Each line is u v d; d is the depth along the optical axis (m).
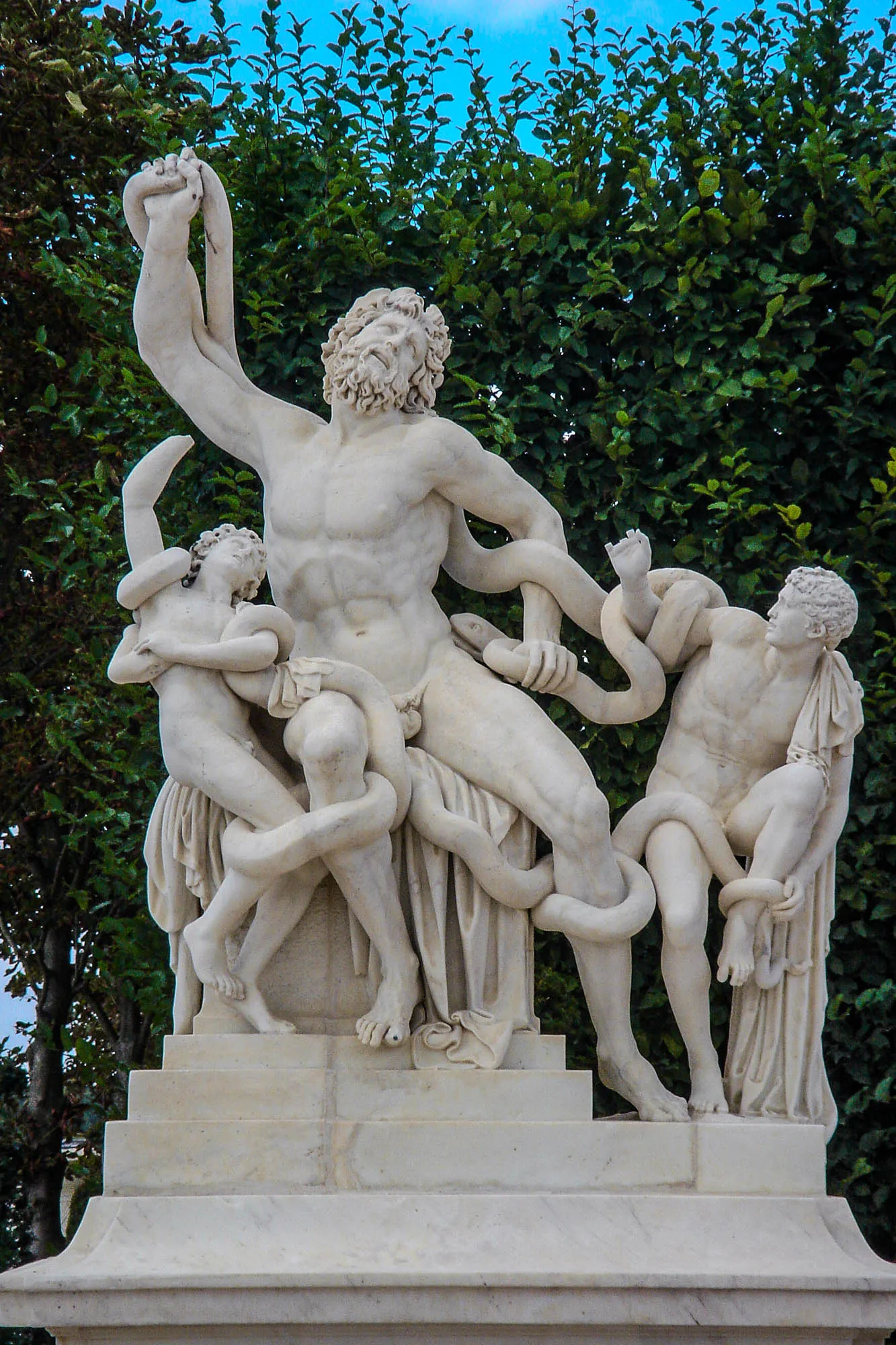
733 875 5.64
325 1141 5.16
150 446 7.75
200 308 6.12
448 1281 4.79
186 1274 4.78
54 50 10.51
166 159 5.92
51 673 10.68
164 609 5.56
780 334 7.60
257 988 5.39
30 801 10.80
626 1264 4.95
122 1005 10.15
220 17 8.50
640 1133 5.26
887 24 8.11
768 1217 5.15
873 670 7.28
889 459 7.53
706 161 7.62
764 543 7.25
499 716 5.63
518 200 7.77
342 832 5.21
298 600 5.92
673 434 7.41
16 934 11.14
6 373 10.85
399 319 5.93
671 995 5.58
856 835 7.18
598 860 5.45
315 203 7.79
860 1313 4.94
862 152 7.93
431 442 5.89
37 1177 10.38
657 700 5.86
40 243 10.68
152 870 5.64
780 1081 5.58
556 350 7.57
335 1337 4.84
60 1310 4.75
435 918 5.46
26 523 10.30
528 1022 5.46
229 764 5.39
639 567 5.76
